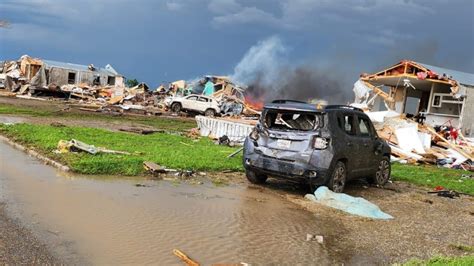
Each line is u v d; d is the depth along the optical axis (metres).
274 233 6.75
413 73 29.12
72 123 21.95
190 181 10.02
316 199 9.20
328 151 9.34
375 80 31.50
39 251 5.16
